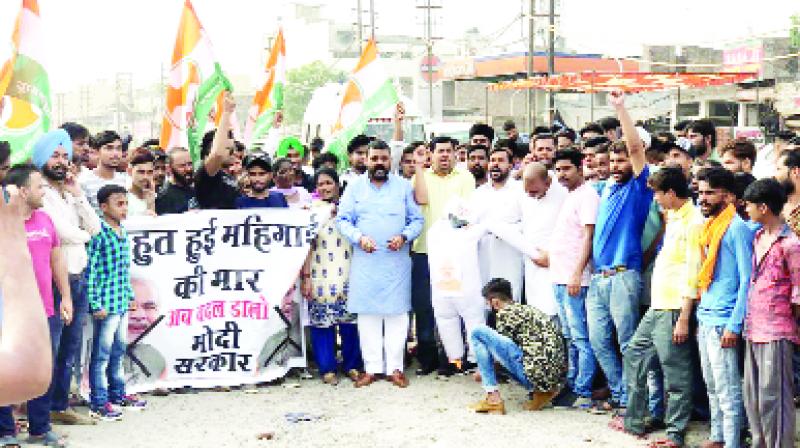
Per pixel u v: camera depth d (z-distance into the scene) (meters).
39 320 1.58
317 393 7.40
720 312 5.42
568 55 33.12
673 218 5.82
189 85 9.72
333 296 7.67
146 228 7.36
